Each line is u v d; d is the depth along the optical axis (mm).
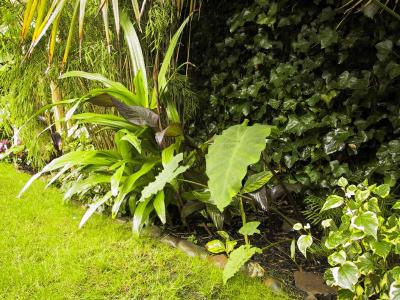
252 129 1567
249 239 1936
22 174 3193
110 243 1895
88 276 1604
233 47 2574
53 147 3125
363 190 1396
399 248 1188
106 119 2027
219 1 2652
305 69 2131
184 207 1979
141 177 2066
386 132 1905
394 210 1713
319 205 1968
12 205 2418
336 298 1452
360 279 1321
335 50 2012
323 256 1722
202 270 1658
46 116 3080
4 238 1948
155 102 2152
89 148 2711
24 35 1757
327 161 2150
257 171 2334
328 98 2018
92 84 2434
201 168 2059
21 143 3439
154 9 2340
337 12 1942
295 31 2219
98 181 2092
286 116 2299
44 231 2043
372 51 1910
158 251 1821
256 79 2426
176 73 2568
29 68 2504
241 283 1558
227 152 1491
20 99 2756
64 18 2332
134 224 1914
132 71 2436
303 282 1528
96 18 2330
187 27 2877
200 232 2051
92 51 2334
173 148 1994
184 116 2766
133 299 1462
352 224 1221
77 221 2188
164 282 1580
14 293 1490
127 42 2246
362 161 2031
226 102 2670
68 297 1471
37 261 1741
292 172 2303
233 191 1375
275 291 1510
